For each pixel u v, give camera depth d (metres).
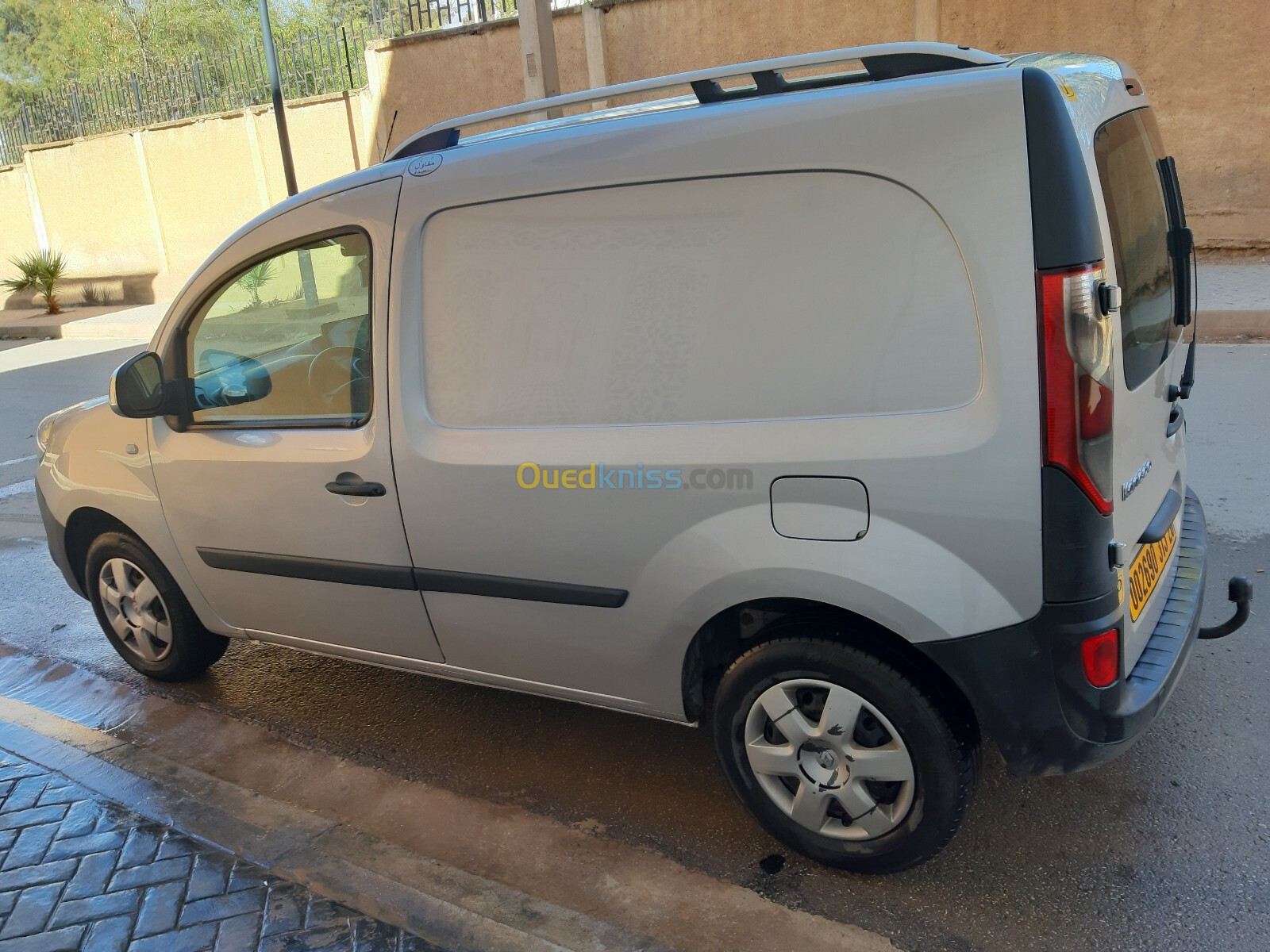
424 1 15.24
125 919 2.58
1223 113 10.62
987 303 2.05
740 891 2.57
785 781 2.61
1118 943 2.31
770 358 2.32
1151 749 3.01
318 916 2.53
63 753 3.48
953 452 2.12
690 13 12.79
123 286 19.89
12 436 9.03
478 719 3.58
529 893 2.61
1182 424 2.94
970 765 2.36
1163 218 2.60
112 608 4.02
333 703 3.79
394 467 2.88
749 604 2.54
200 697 3.93
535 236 2.59
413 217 2.77
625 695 2.80
